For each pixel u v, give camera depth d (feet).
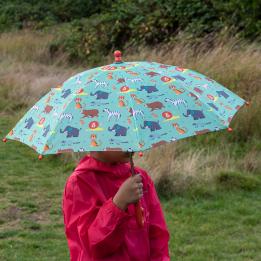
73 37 65.41
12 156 35.14
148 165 28.43
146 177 12.49
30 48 66.69
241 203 26.20
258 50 43.68
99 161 11.80
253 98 36.88
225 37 46.96
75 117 10.44
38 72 58.03
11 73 55.57
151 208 12.42
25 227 24.72
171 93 10.78
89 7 88.89
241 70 39.75
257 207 25.77
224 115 10.83
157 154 29.84
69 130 10.28
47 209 26.73
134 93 10.62
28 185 29.91
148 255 11.96
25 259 21.62
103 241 11.03
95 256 11.28
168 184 27.43
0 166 33.19
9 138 11.30
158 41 56.80
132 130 10.01
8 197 28.17
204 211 25.45
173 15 57.06
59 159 33.50
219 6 53.62
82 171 11.72
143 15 60.44
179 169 28.37
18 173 31.86
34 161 33.99
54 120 10.58
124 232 11.35
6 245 22.86
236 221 24.44
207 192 27.17
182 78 11.40
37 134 10.71
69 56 64.39
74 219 11.51
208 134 34.45
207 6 55.26
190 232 23.52
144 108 10.39
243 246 22.16
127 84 10.82
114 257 11.53
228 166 30.37
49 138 10.25
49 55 65.46
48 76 55.06
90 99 10.66
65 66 62.49
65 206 11.75
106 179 11.76
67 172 31.89
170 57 46.62
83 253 11.42
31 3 91.50
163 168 27.91
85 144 10.03
